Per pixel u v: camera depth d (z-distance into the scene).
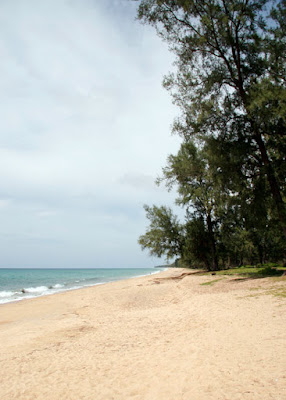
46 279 68.00
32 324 12.97
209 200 29.64
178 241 34.88
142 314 13.22
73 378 6.01
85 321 12.91
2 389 5.71
